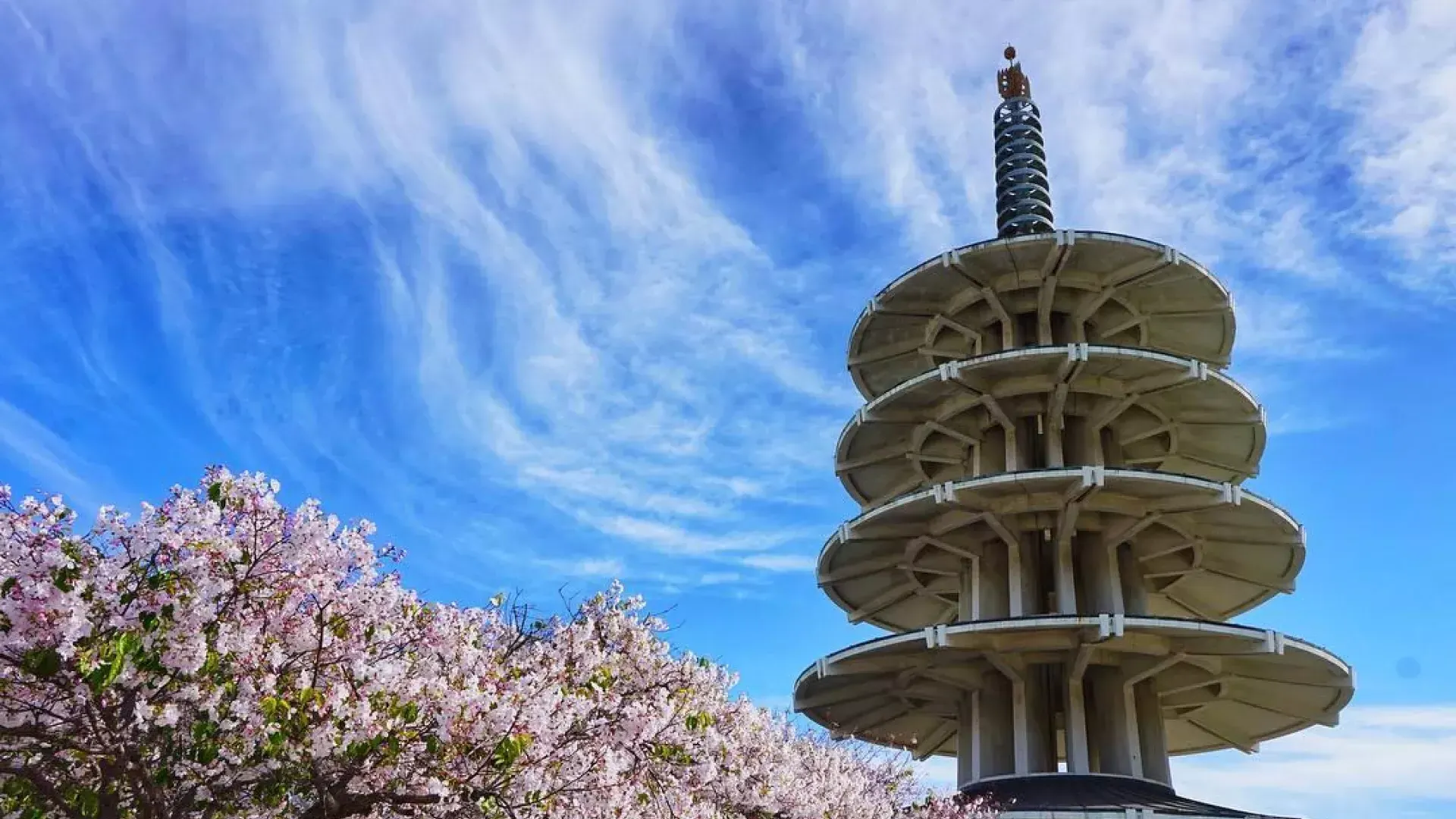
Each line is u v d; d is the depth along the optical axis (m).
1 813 14.00
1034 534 39.78
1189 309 43.22
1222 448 43.72
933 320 44.25
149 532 12.57
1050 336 41.97
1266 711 42.91
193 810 14.06
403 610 16.70
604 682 18.42
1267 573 42.47
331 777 14.63
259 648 13.98
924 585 44.81
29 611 11.76
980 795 35.25
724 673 25.81
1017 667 37.38
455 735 14.63
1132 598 39.38
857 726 45.38
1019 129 51.12
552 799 15.83
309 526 14.22
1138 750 36.50
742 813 24.50
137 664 12.09
